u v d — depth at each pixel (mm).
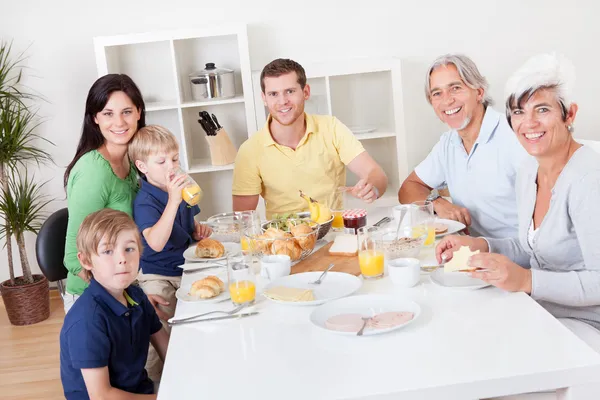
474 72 2443
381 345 1539
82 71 4148
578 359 1397
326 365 1468
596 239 1820
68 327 1831
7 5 4051
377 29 4211
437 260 2055
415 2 4195
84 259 1889
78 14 4082
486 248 2109
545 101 1816
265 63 4199
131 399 1825
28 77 4129
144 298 2035
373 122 4176
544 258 1991
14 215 3914
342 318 1669
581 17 4254
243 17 4141
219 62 4168
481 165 2504
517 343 1486
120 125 2559
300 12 4160
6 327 4004
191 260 2318
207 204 4289
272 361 1514
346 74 3982
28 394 3178
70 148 4234
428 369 1408
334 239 2426
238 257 1941
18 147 3887
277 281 1979
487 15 4230
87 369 1802
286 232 2246
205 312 1860
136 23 4109
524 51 4277
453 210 2527
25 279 4043
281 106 2852
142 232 2436
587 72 4316
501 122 2438
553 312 1991
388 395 1339
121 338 1880
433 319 1653
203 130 4234
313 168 2982
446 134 2709
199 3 4109
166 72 4168
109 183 2539
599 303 1790
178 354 1606
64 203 4285
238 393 1389
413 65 4262
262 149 2969
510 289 1772
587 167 1837
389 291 1878
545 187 1980
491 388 1359
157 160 2426
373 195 2637
